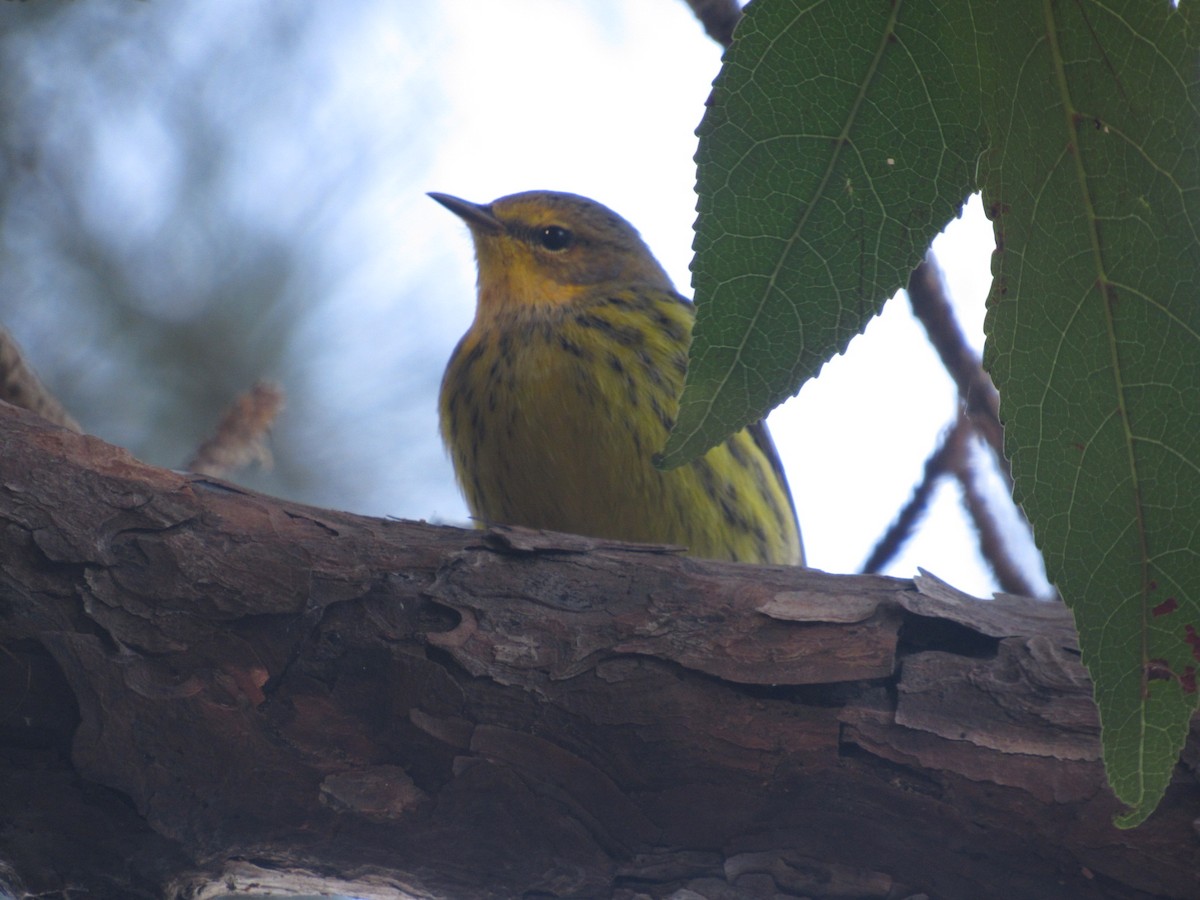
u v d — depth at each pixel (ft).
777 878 19.02
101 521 17.98
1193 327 11.78
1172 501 12.13
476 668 18.63
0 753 17.38
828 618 19.51
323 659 18.45
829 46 12.76
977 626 19.62
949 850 18.79
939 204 13.10
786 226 13.29
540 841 18.89
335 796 18.29
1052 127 12.01
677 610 19.39
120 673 17.57
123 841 18.13
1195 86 11.41
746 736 18.76
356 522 19.44
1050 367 12.30
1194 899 18.10
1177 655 12.31
